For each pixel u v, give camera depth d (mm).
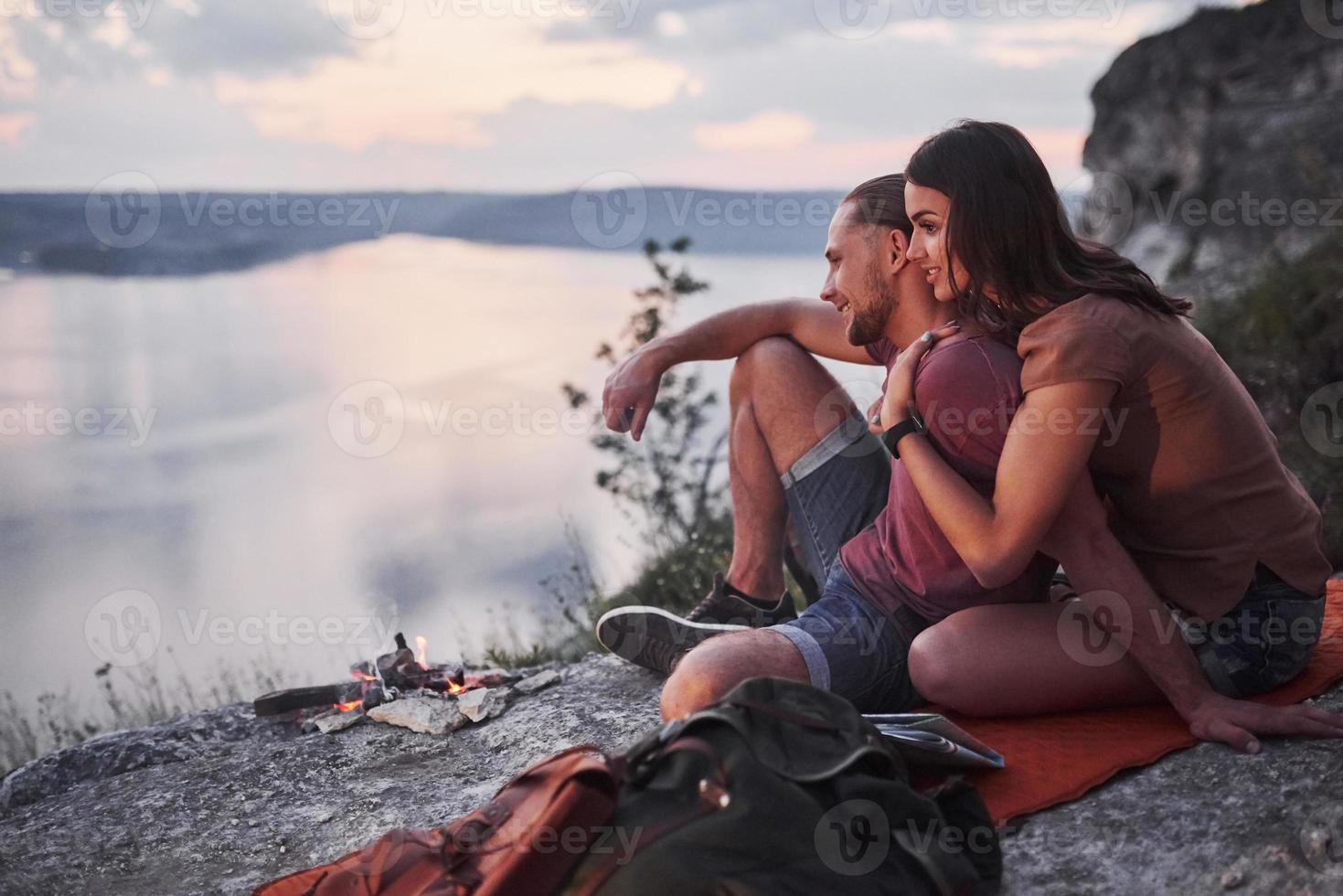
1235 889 1886
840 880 1738
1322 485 4410
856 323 2680
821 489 2855
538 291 62094
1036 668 2410
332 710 3258
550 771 1925
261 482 27375
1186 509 2303
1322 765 2141
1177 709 2346
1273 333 5441
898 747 2133
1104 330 2125
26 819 2807
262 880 2375
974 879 1836
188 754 3125
